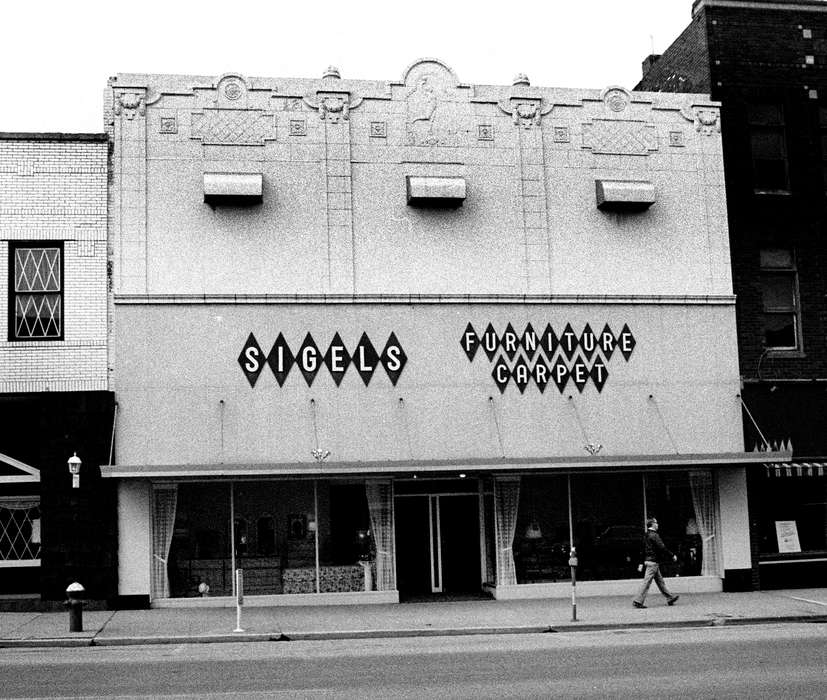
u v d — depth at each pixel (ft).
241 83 77.51
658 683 41.83
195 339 74.49
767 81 86.07
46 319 73.87
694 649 51.93
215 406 74.18
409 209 78.74
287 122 77.82
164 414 73.56
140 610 71.51
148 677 45.16
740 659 48.24
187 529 73.97
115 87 75.87
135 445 73.00
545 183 80.94
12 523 75.87
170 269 75.10
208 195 74.69
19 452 75.92
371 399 76.18
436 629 61.67
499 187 80.18
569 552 78.48
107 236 74.64
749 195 84.33
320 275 76.84
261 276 76.13
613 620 64.59
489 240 79.51
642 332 80.64
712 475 81.10
